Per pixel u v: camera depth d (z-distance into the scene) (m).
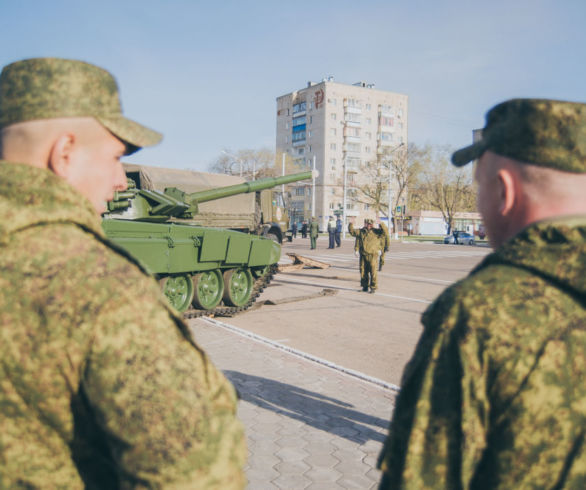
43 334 0.94
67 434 1.00
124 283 0.98
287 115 90.94
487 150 1.21
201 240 8.19
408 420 1.07
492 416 1.02
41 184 1.03
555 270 1.02
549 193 1.08
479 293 1.06
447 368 1.04
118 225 7.18
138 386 0.92
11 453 0.99
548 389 0.97
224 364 5.70
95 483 1.04
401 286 12.80
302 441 3.84
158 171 15.05
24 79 1.08
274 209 21.12
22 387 0.97
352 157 83.12
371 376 5.47
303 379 5.24
